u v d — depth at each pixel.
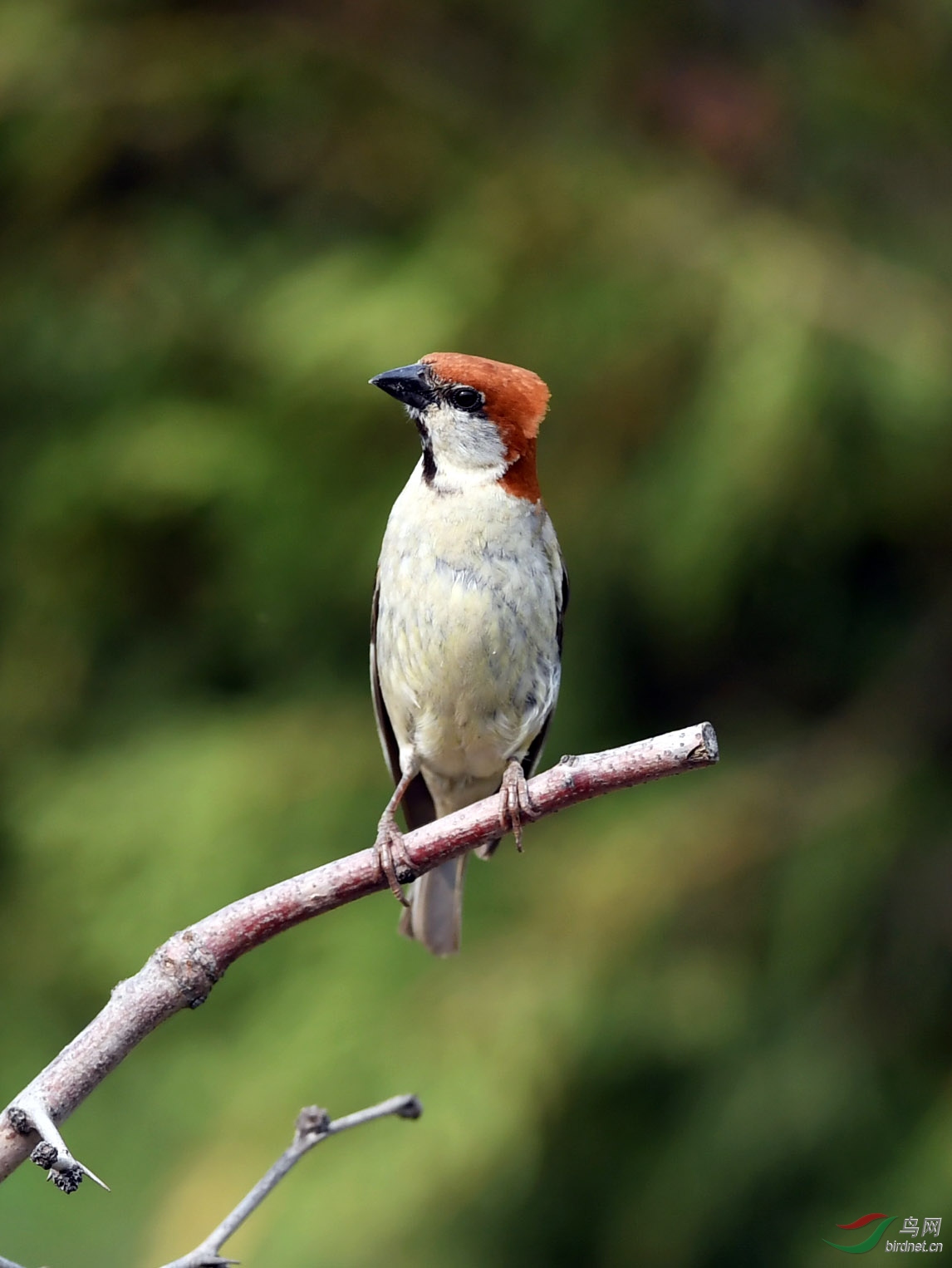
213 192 13.16
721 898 10.95
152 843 11.09
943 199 12.05
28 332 12.71
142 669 12.77
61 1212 11.29
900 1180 10.22
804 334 10.42
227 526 11.87
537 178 11.43
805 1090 10.80
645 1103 11.38
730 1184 10.77
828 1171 10.91
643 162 11.66
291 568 11.87
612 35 12.41
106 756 12.09
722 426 10.27
